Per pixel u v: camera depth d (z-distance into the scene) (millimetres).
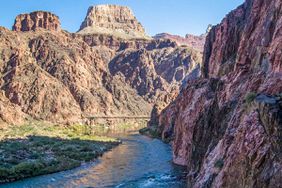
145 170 63062
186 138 65625
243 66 52312
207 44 99812
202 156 47250
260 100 27703
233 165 28297
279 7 45312
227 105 46156
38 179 58500
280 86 32125
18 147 81625
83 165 71062
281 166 22391
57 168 65562
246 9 82625
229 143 33188
